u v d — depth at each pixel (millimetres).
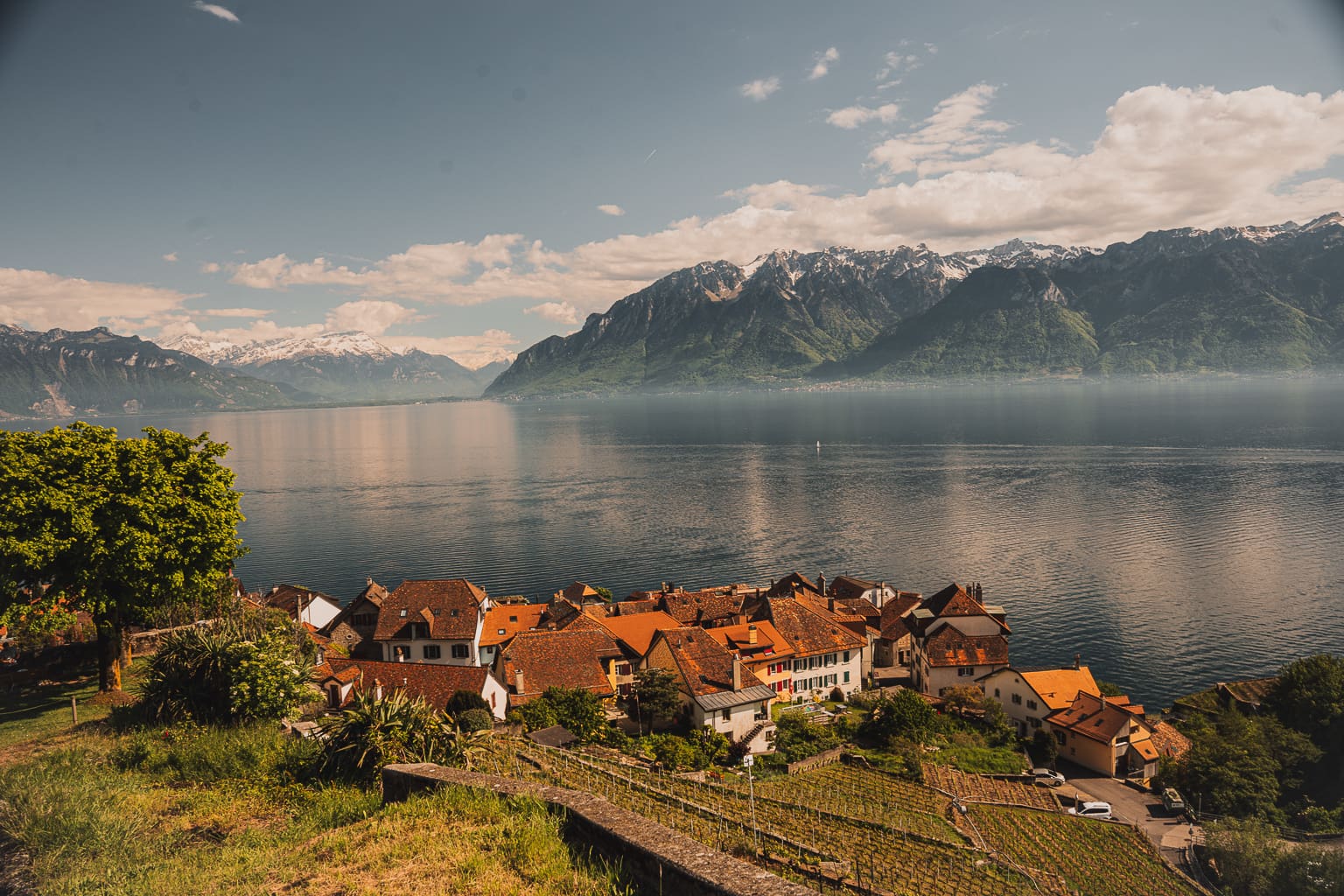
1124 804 67188
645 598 106625
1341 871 50812
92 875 17422
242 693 33344
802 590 110562
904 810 55656
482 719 54594
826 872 35188
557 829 17297
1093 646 105062
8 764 28906
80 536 40656
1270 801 65188
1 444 41156
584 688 68688
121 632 46938
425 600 89375
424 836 17750
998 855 49250
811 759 65562
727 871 13703
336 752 26766
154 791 25078
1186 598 121688
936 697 88375
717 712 66750
